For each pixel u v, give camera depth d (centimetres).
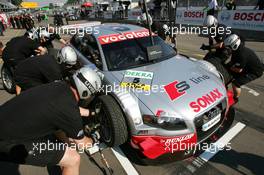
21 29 2578
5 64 537
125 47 407
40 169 312
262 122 381
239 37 379
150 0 2266
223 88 337
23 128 195
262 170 284
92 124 291
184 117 286
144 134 296
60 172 303
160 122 288
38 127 197
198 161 302
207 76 353
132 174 291
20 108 197
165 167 297
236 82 411
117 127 304
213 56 470
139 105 303
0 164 327
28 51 457
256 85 526
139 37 432
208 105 299
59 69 319
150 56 385
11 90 563
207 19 454
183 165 298
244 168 288
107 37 423
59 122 199
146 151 284
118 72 365
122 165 307
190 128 287
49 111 194
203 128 298
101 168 305
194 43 1016
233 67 402
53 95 198
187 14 1530
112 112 305
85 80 223
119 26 487
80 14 4062
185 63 391
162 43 441
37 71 312
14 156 204
